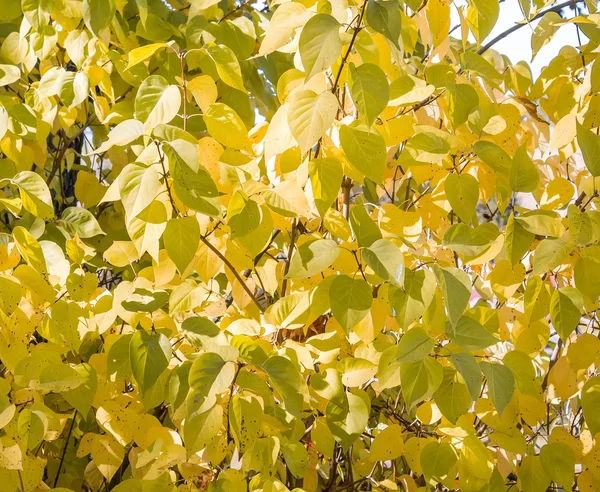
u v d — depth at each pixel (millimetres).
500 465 2277
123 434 2156
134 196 2016
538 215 2150
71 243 2209
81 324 2162
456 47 2639
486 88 2334
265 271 2271
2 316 2109
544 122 2350
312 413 2219
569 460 2189
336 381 2135
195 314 2297
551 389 2271
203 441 2053
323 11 2115
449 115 2184
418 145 2164
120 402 2207
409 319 2062
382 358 2129
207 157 2184
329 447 2182
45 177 2836
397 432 2199
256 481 2096
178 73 2525
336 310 2074
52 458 2447
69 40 2422
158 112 2131
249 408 2066
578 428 2533
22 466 2066
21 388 2178
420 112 2297
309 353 2137
